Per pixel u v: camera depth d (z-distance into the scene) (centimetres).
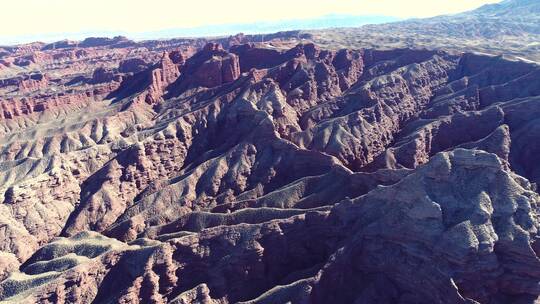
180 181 12350
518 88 14900
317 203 10100
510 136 12094
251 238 8475
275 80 18125
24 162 13888
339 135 13488
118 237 10806
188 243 8412
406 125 14938
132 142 15350
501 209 7156
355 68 19725
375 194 8319
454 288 6612
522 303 6662
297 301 7212
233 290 8212
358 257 7906
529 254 6669
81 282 7900
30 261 9594
